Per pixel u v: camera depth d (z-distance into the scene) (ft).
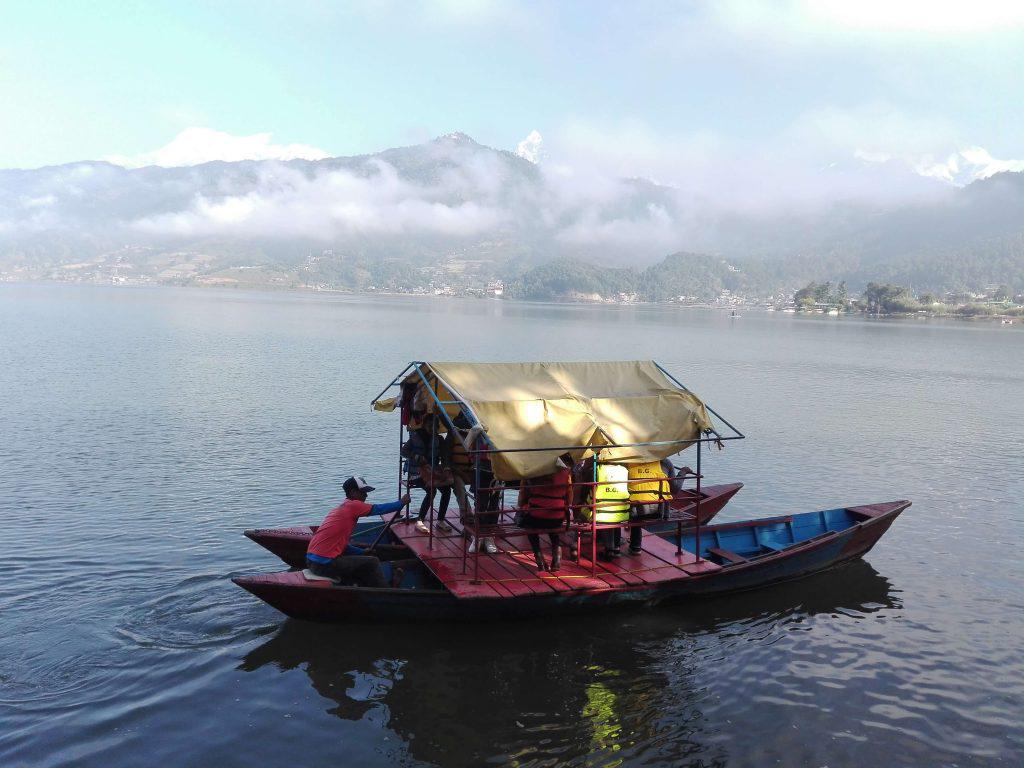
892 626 49.14
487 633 46.06
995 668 43.96
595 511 47.24
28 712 36.32
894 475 90.53
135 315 406.00
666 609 50.37
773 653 45.11
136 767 33.09
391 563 49.24
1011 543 65.92
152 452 87.56
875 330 574.15
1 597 47.37
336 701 38.58
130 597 48.14
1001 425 130.21
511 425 44.68
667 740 36.35
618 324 587.27
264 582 43.73
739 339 407.85
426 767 33.88
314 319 453.58
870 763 34.99
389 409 54.44
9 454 84.07
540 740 36.09
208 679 39.93
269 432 101.55
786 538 60.75
